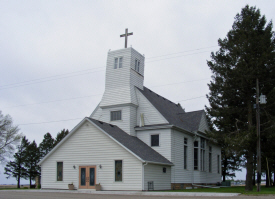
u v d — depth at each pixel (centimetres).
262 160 3575
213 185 3822
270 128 2747
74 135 2914
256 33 2864
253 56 2794
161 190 2728
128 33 3491
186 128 3331
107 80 3450
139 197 1992
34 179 6431
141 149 2819
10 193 2475
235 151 2753
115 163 2681
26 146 6644
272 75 2800
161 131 3077
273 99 2833
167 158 2981
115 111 3309
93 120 2895
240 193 2198
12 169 6525
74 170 2841
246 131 2694
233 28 3134
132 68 3397
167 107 3778
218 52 3095
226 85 2912
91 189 2725
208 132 3209
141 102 3322
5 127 5916
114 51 3472
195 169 3397
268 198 1848
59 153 2947
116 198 1900
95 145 2792
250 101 2861
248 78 2697
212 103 3400
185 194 2214
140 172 2544
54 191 2708
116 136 2808
